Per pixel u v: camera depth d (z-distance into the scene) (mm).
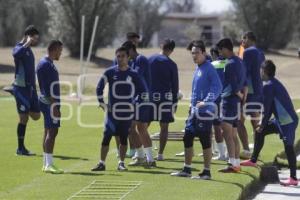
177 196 29375
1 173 35844
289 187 35094
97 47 159625
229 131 36188
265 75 35719
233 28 195375
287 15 192375
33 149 45312
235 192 30375
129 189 30906
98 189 30938
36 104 43375
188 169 34250
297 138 49219
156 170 36250
